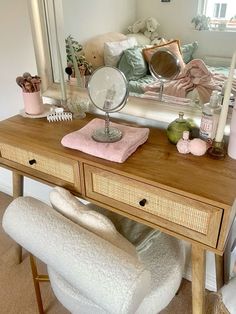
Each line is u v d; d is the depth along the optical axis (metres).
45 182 1.07
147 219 0.86
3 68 1.49
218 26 0.90
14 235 0.85
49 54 1.26
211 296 1.25
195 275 0.85
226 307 0.79
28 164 1.08
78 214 0.85
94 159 0.89
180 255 1.01
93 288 0.67
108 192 0.91
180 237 0.82
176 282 0.94
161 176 0.80
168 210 0.80
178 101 1.04
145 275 0.65
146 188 0.81
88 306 0.83
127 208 0.89
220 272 1.13
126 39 1.06
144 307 0.84
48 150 0.96
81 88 1.24
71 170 0.96
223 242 0.75
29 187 1.83
